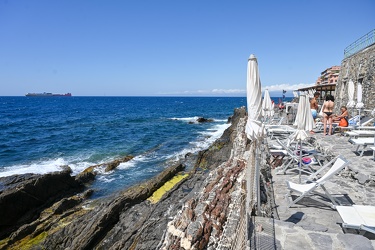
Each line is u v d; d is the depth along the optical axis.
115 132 32.34
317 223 4.38
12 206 10.10
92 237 8.39
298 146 9.21
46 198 11.41
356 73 15.70
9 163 17.59
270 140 10.88
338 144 9.16
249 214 4.23
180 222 5.41
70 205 10.97
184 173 14.42
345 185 6.00
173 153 20.09
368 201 5.13
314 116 13.24
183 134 30.45
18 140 26.36
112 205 9.53
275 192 5.76
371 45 13.84
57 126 38.41
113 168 16.03
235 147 13.98
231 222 4.92
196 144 23.88
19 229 9.11
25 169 16.05
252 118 4.90
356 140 7.88
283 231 3.88
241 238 3.77
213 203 5.83
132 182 13.68
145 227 8.37
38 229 9.29
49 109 78.69
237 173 7.48
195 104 116.12
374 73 13.08
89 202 11.41
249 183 4.65
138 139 27.11
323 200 5.25
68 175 12.78
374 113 11.87
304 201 5.25
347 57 18.12
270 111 15.09
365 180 5.93
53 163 17.55
